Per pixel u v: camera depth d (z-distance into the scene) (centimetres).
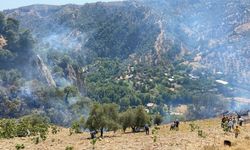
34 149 6450
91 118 8825
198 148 5950
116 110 9594
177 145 6253
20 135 9356
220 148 5869
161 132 9000
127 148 6134
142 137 7775
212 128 9056
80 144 6906
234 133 7888
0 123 10094
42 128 10019
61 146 6725
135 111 10012
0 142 7588
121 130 10388
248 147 5991
